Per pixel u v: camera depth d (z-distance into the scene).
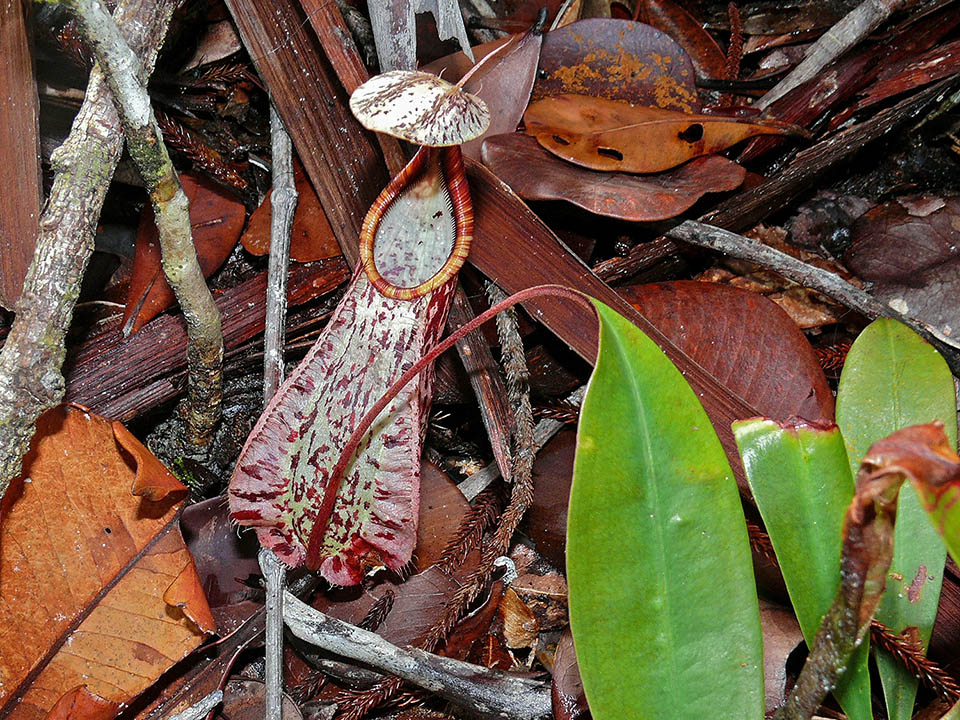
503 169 0.50
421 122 0.41
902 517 0.43
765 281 0.56
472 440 0.54
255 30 0.49
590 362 0.50
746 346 0.50
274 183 0.51
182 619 0.45
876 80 0.56
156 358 0.51
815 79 0.57
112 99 0.42
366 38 0.54
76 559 0.44
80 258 0.42
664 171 0.52
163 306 0.50
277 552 0.46
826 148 0.55
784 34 0.60
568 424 0.52
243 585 0.48
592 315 0.50
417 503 0.46
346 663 0.48
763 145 0.56
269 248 0.52
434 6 0.50
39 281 0.42
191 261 0.45
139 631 0.44
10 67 0.46
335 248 0.52
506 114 0.52
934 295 0.54
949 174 0.58
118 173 0.52
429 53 0.51
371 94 0.41
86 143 0.42
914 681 0.44
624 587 0.39
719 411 0.50
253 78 0.55
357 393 0.45
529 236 0.49
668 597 0.39
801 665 0.48
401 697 0.47
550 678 0.48
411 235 0.46
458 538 0.49
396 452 0.45
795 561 0.41
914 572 0.43
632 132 0.51
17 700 0.44
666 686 0.39
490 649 0.49
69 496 0.44
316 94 0.49
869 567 0.35
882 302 0.53
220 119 0.56
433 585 0.49
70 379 0.50
